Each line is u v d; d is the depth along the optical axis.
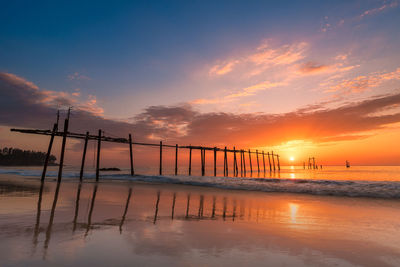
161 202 8.47
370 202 9.06
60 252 3.09
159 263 2.80
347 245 3.80
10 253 3.01
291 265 2.91
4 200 8.15
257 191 12.83
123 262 2.80
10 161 159.62
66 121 18.81
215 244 3.69
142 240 3.78
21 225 4.62
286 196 10.80
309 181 19.19
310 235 4.38
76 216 5.61
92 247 3.35
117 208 6.95
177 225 4.97
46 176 25.95
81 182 17.94
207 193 11.71
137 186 15.02
